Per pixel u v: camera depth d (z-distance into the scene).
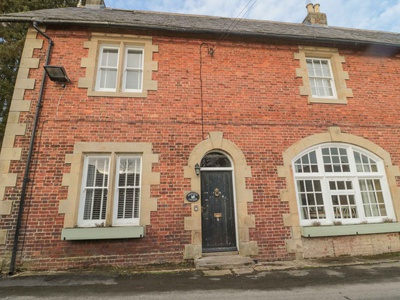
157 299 3.54
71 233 4.96
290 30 7.89
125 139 5.76
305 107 6.66
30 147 5.37
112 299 3.54
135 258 5.17
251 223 5.66
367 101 6.98
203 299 3.53
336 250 5.83
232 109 6.36
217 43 6.89
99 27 6.40
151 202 5.46
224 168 6.12
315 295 3.64
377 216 6.25
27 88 5.79
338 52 7.34
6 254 4.84
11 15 6.01
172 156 5.81
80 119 5.73
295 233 5.75
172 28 6.46
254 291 3.81
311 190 6.21
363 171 6.50
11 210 5.05
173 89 6.28
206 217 5.81
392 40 8.06
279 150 6.22
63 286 4.06
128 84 6.41
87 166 5.62
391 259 5.52
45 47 6.16
